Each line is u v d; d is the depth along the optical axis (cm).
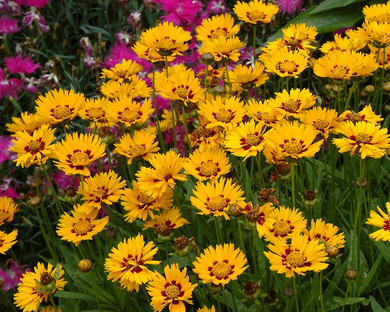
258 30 137
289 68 90
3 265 109
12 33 133
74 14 149
